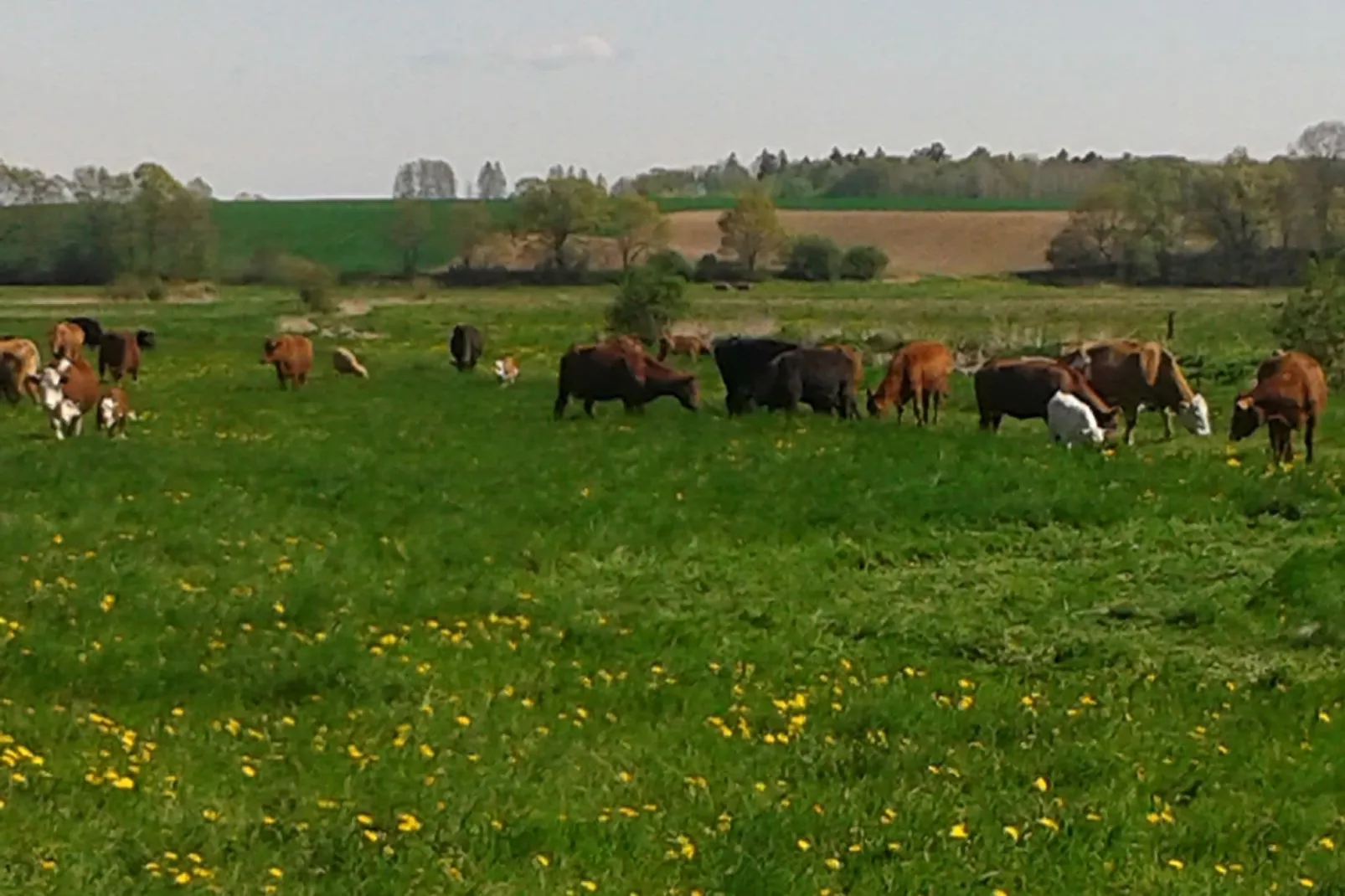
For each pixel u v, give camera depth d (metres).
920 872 9.14
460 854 9.28
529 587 17.39
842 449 27.45
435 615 16.00
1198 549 19.34
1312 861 9.53
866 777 11.17
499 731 12.16
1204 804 10.62
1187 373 42.34
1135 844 9.71
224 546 19.05
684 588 17.64
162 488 23.33
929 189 193.88
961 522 20.78
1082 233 122.88
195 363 52.22
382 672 13.53
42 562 17.86
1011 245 132.88
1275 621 15.91
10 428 33.19
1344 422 31.86
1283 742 12.12
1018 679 14.12
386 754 11.43
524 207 125.25
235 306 93.12
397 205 128.75
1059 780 11.20
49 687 13.09
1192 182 120.00
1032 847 9.59
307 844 9.36
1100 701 13.34
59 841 9.30
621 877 9.02
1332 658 14.76
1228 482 23.20
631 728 12.45
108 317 81.31
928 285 115.56
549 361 55.00
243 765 11.12
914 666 14.58
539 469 25.28
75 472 24.59
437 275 123.19
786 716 12.77
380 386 43.38
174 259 121.19
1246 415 26.47
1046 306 88.19
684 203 170.12
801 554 19.16
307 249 139.12
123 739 11.56
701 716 12.77
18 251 122.00
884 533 20.25
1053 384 30.44
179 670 13.39
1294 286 109.50
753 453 27.02
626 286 59.34
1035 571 18.41
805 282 118.38
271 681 13.24
